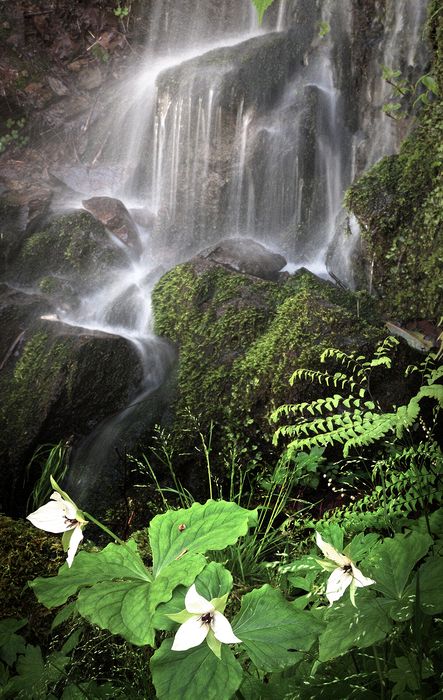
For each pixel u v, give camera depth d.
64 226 5.86
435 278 4.64
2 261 5.67
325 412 3.76
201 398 4.07
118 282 5.60
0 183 6.59
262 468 3.83
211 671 1.65
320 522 3.05
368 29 6.07
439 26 4.68
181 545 2.00
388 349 3.79
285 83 6.75
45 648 2.55
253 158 6.63
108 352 4.30
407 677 1.84
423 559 2.43
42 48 8.96
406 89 5.30
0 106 8.23
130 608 1.83
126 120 8.20
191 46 9.44
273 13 8.23
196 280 4.75
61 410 4.15
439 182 4.68
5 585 2.73
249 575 3.03
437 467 2.96
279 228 6.65
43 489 3.99
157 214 7.09
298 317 4.09
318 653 2.02
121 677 2.45
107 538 3.71
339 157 6.55
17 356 4.48
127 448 4.02
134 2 9.57
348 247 5.42
